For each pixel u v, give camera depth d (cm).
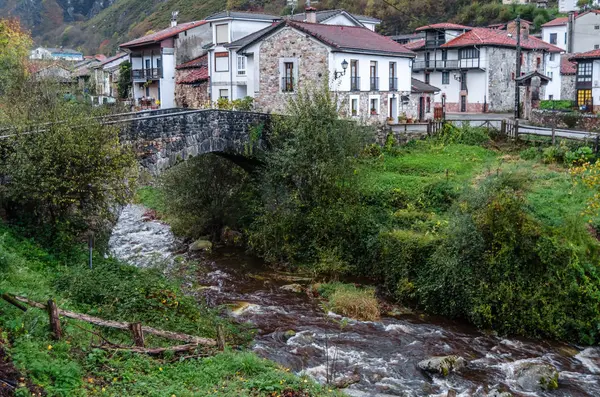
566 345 1734
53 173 1675
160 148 2200
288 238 2455
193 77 4772
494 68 5572
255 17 4559
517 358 1634
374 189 2497
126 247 2661
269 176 2520
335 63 3219
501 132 3253
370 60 3478
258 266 2409
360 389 1418
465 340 1752
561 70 6109
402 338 1745
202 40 5247
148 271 1697
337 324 1831
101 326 1303
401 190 2481
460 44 5569
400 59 3716
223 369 1192
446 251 1955
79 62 7994
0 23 3531
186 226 2850
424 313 1959
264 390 1124
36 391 930
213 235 2786
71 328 1191
